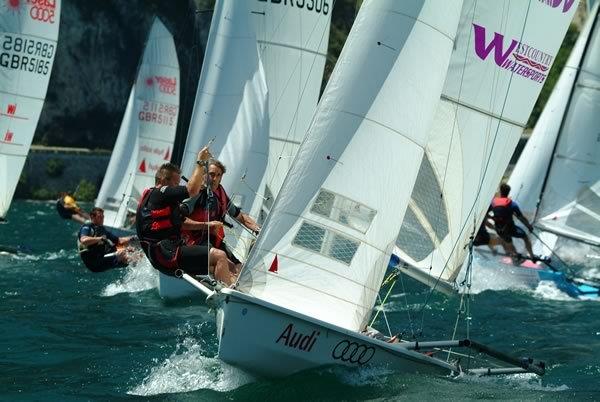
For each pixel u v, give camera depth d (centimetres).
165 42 11050
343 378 3762
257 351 3625
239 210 4262
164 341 4916
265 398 3656
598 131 7956
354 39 3822
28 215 17300
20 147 9331
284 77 6650
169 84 11044
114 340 4938
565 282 7275
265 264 3706
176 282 6172
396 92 3797
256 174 6372
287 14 6606
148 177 11012
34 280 6981
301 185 3747
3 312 5675
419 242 5066
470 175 5056
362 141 3778
